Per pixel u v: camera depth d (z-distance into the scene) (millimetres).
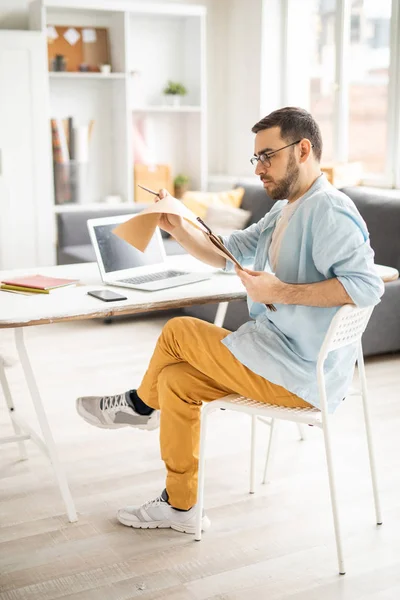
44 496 2596
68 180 5805
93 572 2123
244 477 2734
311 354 2141
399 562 2182
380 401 3543
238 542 2287
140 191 5992
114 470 2799
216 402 2221
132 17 6023
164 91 6102
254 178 5918
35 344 4484
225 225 5387
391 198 4504
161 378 2268
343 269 2029
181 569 2139
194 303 2400
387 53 5059
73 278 2717
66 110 5922
